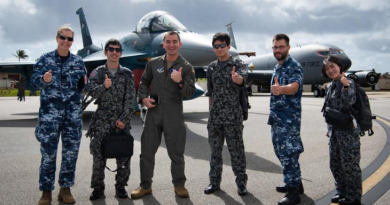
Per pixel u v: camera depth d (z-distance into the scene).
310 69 27.25
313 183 3.82
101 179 3.37
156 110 3.54
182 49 10.09
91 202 3.24
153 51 11.06
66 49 3.19
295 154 3.19
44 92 3.17
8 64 11.48
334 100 3.11
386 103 18.19
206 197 3.38
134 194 3.35
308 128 8.59
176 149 3.49
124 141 3.29
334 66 3.08
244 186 3.45
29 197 3.35
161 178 4.07
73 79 3.25
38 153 5.61
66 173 3.24
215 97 3.56
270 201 3.25
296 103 3.23
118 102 3.42
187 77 3.55
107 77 3.21
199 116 12.38
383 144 6.16
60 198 3.30
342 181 3.17
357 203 3.04
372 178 3.94
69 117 3.24
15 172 4.33
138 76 11.86
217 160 3.57
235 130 3.48
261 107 16.64
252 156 5.28
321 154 5.41
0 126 9.51
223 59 3.57
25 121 10.93
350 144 3.02
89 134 3.45
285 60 3.34
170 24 11.34
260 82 34.34
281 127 3.22
